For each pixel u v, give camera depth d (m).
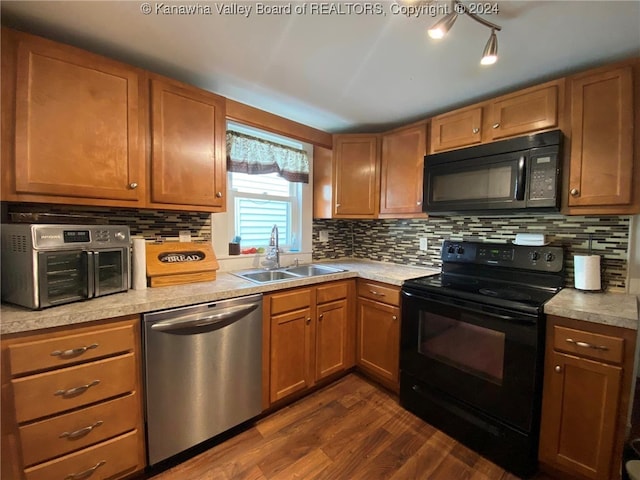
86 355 1.21
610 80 1.45
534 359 1.39
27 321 1.08
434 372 1.79
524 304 1.43
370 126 2.59
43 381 1.12
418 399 1.88
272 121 2.20
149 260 1.68
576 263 1.68
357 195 2.56
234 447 1.62
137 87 1.52
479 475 1.46
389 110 2.23
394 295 2.06
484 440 1.57
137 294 1.48
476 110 1.90
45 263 1.19
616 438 1.25
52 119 1.29
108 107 1.43
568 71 1.66
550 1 1.13
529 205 1.63
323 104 2.13
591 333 1.29
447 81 1.79
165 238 1.96
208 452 1.59
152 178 1.58
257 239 2.51
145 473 1.44
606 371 1.25
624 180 1.42
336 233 3.06
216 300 1.56
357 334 2.35
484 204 1.80
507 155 1.70
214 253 1.99
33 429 1.11
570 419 1.35
